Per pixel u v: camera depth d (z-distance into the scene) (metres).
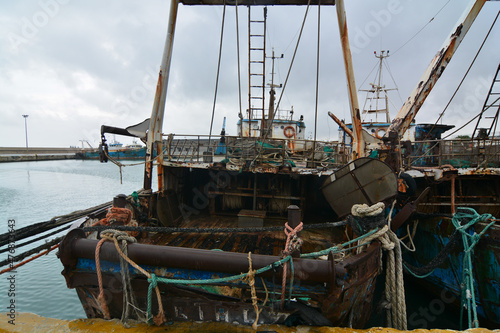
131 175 32.84
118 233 2.85
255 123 10.50
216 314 3.03
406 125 5.93
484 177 6.88
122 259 2.77
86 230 3.27
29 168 36.78
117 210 3.71
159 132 6.11
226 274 2.85
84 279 3.04
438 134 13.97
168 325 3.01
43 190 21.20
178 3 5.93
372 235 3.63
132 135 5.93
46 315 5.77
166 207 6.25
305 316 2.97
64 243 2.82
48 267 8.03
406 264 5.23
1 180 25.44
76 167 39.84
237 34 5.93
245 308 2.97
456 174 6.11
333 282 2.60
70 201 17.22
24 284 7.02
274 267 2.60
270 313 2.95
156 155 6.06
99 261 2.83
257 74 7.27
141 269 2.75
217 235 5.75
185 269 2.89
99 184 25.06
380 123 13.49
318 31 5.60
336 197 5.17
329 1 5.96
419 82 5.79
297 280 2.75
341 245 3.58
